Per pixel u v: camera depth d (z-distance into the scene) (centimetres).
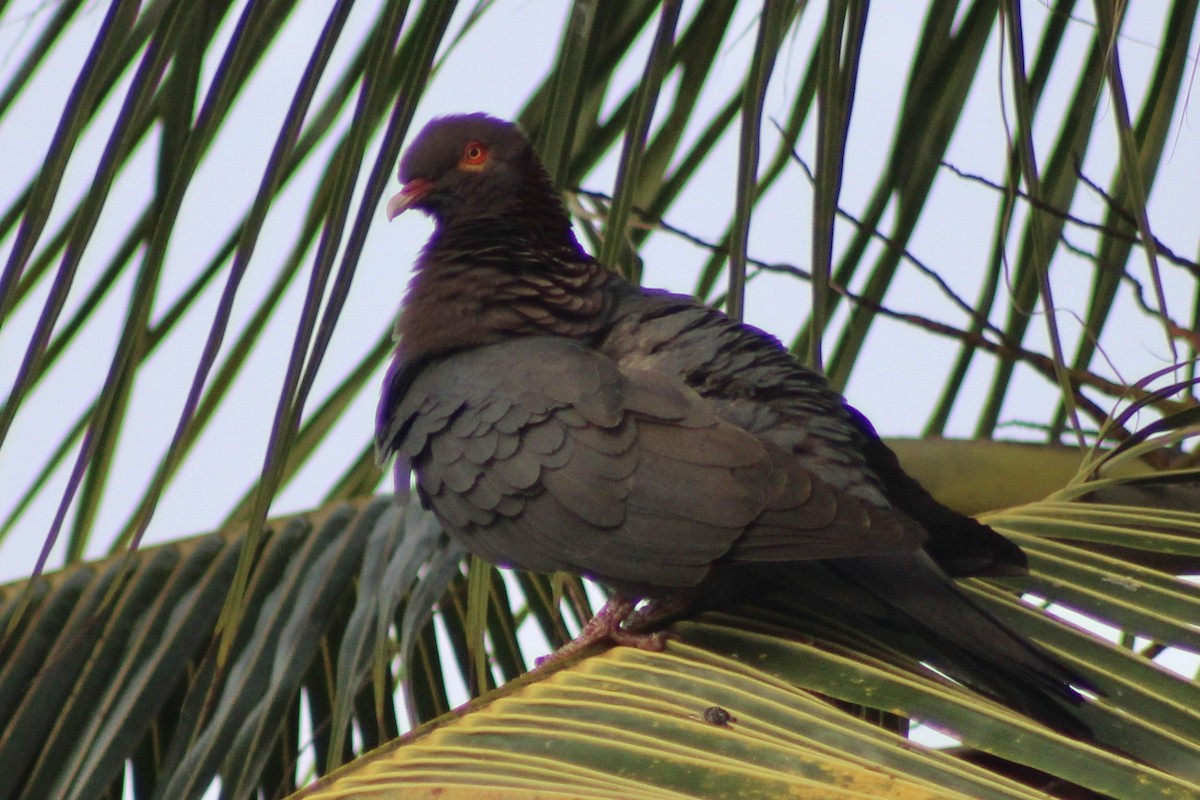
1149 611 682
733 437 793
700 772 524
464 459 854
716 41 875
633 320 912
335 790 547
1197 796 531
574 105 748
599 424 823
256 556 885
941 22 920
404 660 796
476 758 556
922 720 611
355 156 629
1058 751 566
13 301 607
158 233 618
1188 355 936
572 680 637
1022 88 663
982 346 927
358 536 898
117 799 845
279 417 609
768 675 643
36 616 861
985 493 887
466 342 919
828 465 793
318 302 614
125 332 622
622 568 796
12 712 820
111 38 610
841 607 749
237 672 819
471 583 866
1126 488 852
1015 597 720
